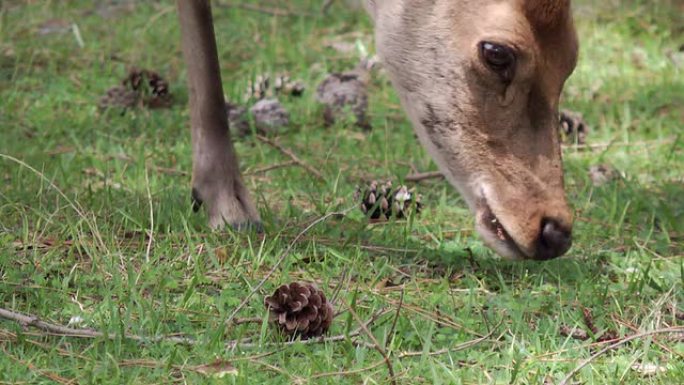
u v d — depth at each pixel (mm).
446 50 8477
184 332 7723
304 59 15719
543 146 8547
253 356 7316
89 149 11969
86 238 9234
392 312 8125
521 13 8227
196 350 7414
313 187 11125
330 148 12469
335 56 16047
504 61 8266
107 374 7062
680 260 9773
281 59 15859
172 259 8953
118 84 14336
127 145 12211
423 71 8609
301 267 9117
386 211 10547
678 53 16828
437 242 10000
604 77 15695
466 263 9477
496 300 8609
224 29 16797
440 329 8016
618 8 18297
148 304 7902
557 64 8406
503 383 7234
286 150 12180
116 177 10938
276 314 7773
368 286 8773
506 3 8266
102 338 7438
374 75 15328
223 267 8938
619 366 7539
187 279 8711
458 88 8500
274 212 10414
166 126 12867
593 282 9125
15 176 10367
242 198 9930
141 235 9422
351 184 11398
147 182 10273
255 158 12016
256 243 9438
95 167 11344
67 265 8758
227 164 9938
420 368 7266
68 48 15469
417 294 8734
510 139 8516
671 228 10688
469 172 8633
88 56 15320
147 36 16031
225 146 9969
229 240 9430
